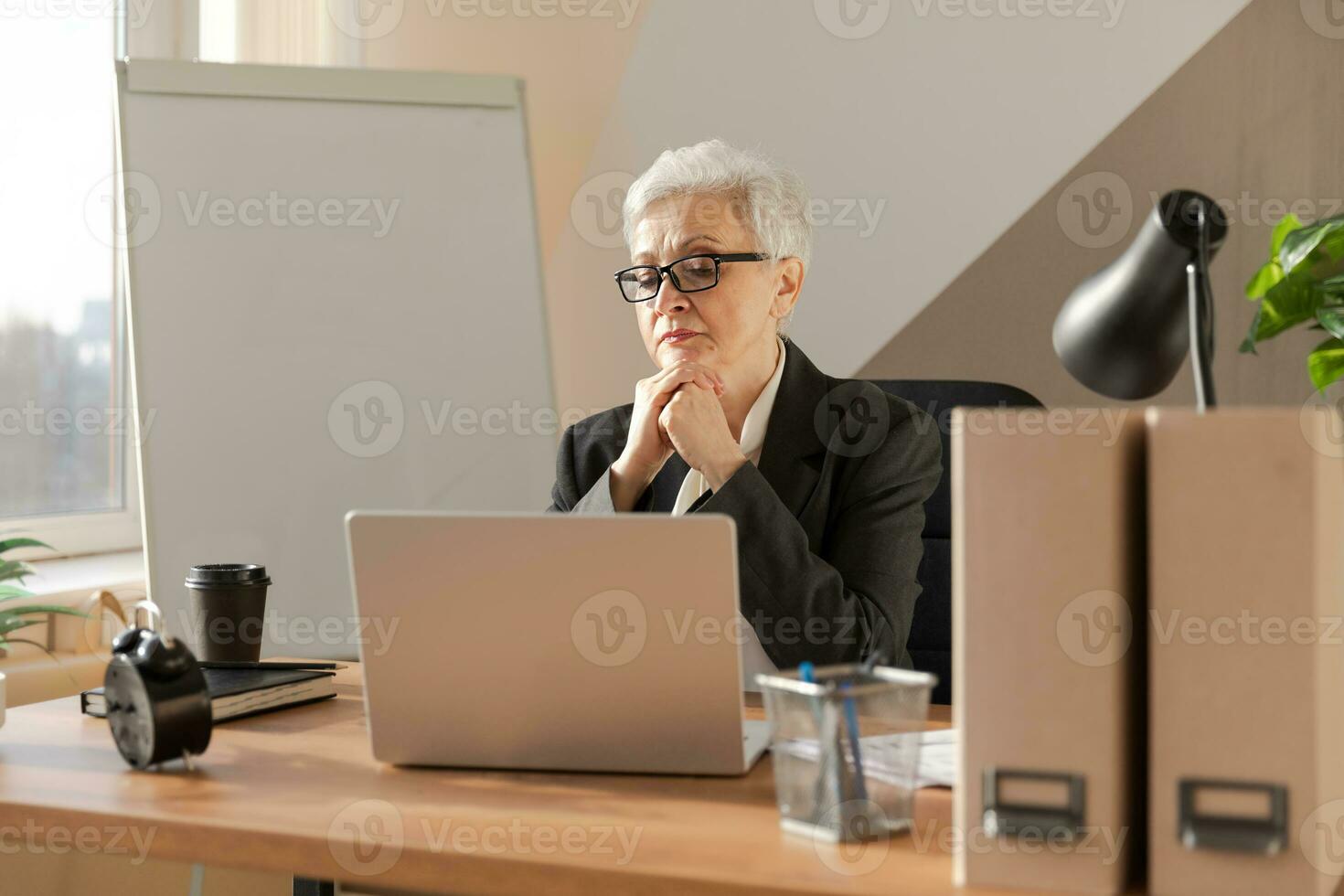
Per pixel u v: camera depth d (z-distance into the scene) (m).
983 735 0.76
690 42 2.58
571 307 2.73
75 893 1.81
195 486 2.12
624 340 2.70
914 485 1.59
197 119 2.21
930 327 2.58
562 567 0.98
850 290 2.52
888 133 2.47
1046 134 2.39
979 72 2.41
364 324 2.27
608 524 0.96
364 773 1.02
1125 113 2.35
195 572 1.37
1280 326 1.42
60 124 2.35
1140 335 0.92
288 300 2.22
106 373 2.48
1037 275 2.53
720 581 0.96
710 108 2.58
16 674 1.96
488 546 0.98
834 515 1.59
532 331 2.37
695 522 0.95
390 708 1.02
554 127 2.68
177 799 0.93
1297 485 0.71
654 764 1.00
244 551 2.14
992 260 2.54
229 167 2.21
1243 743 0.72
